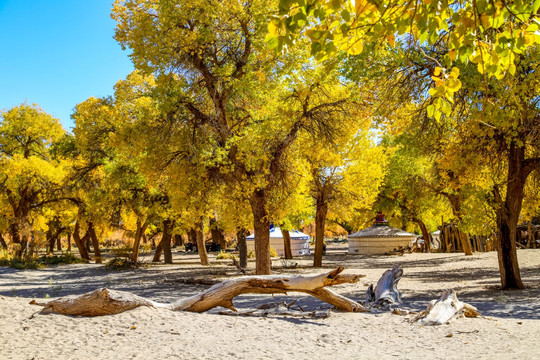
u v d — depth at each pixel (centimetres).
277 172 1847
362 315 931
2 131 3669
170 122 1812
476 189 1488
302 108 1722
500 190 1598
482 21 304
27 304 798
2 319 691
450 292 949
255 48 1596
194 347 612
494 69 327
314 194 2645
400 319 883
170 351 588
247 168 1614
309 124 1759
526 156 1487
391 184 3584
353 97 1425
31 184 3412
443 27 319
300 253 4512
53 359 534
